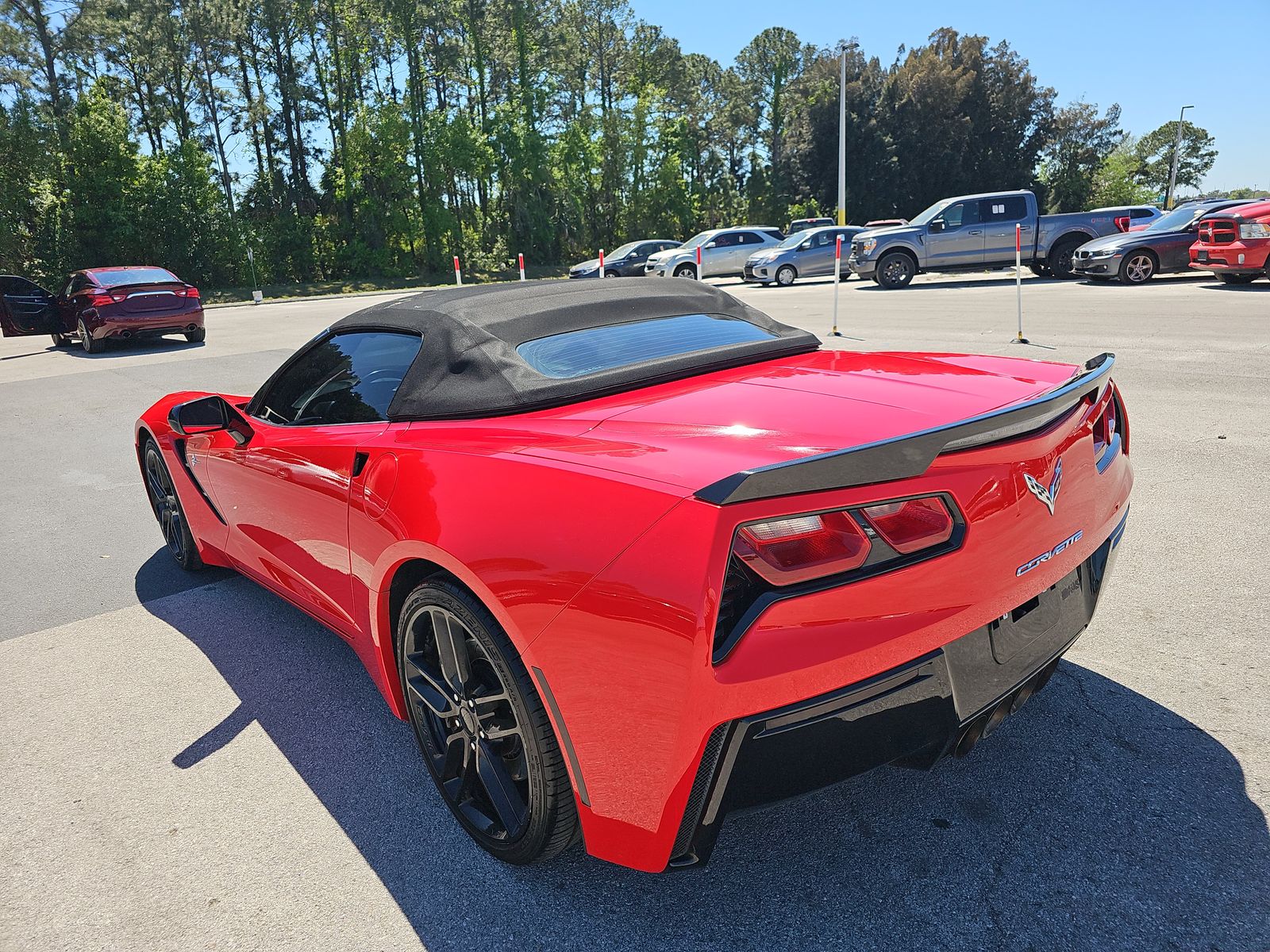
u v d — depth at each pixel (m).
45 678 3.13
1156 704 2.45
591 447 1.83
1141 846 1.91
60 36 41.75
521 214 49.97
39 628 3.59
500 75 52.94
